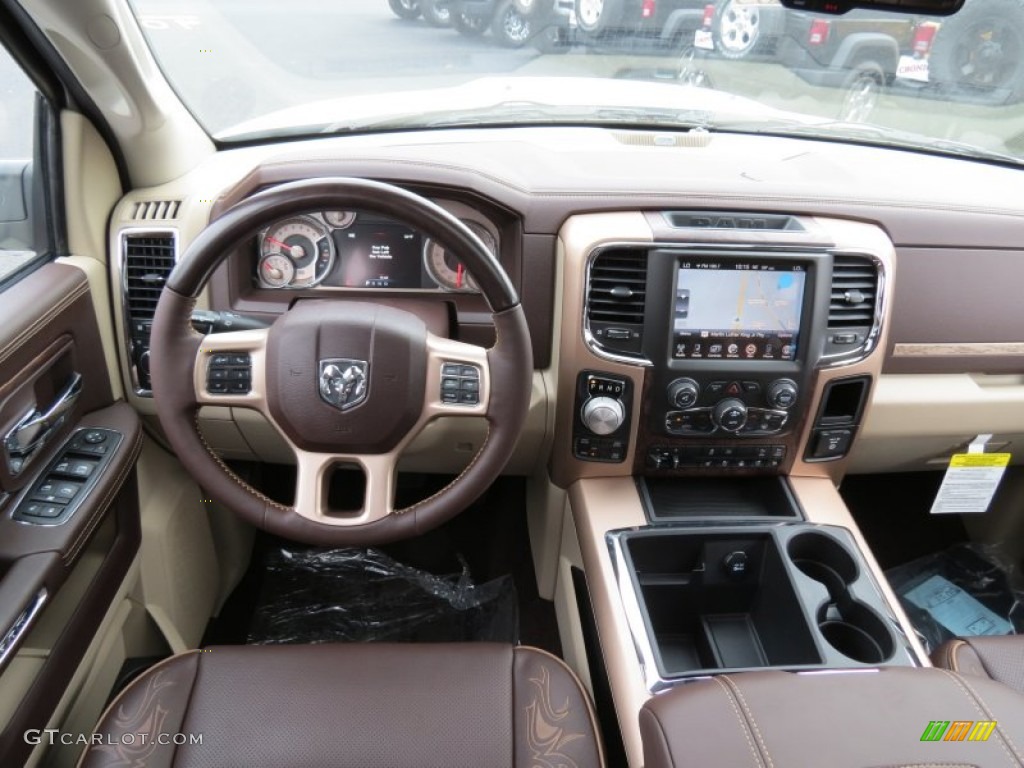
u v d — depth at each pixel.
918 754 0.79
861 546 1.37
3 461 1.12
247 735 1.01
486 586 1.85
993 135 1.91
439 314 1.44
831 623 1.36
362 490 2.01
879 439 1.61
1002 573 1.94
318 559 1.91
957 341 1.52
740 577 1.44
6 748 1.02
